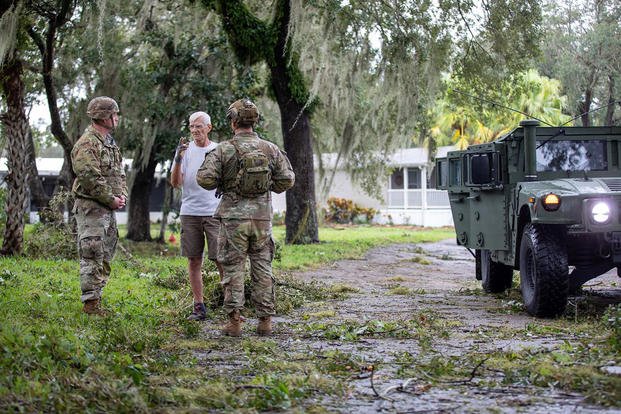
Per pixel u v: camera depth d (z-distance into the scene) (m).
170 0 22.44
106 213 8.27
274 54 23.31
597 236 9.27
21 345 5.73
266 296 7.91
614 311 7.95
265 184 7.77
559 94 33.81
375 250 24.31
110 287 11.09
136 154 24.84
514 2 21.86
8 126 15.84
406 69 21.56
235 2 22.39
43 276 11.93
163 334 7.48
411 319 9.15
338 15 21.09
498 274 12.45
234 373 5.91
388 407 4.86
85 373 5.25
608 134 10.73
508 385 5.43
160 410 4.67
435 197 45.03
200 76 23.03
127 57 23.38
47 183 41.56
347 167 28.62
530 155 10.45
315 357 6.58
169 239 27.42
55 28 17.17
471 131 45.47
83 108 22.25
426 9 21.64
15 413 4.39
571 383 5.35
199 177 7.68
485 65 23.16
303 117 24.19
